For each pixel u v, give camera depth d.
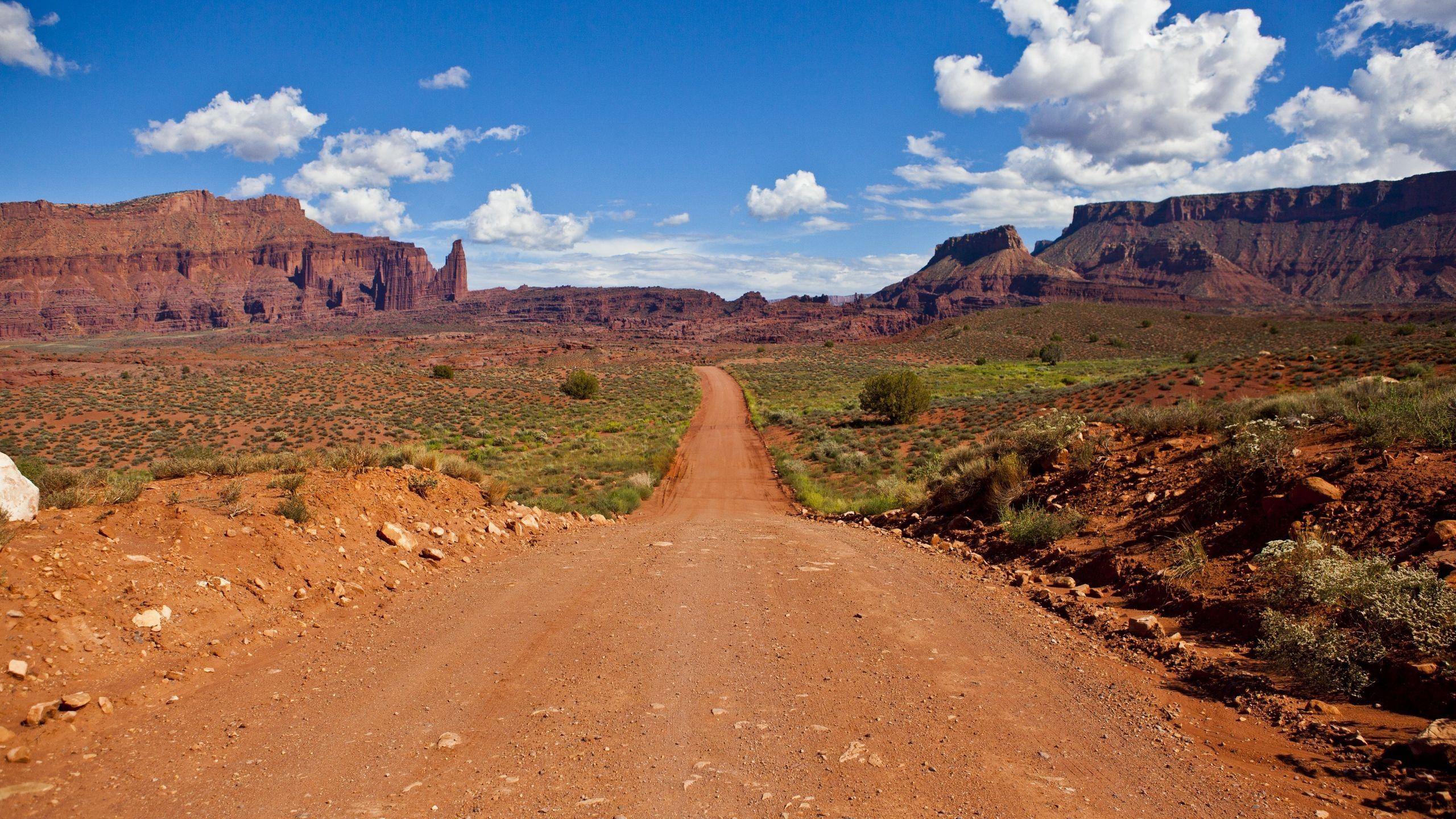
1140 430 13.13
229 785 4.21
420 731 4.95
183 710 5.18
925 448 37.72
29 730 4.60
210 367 93.19
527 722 5.09
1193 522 8.52
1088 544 9.38
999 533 11.38
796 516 20.66
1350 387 11.50
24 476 7.69
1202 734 4.76
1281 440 8.70
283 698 5.46
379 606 7.94
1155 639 6.39
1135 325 141.12
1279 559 6.38
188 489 10.07
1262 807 3.83
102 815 3.86
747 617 7.59
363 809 3.97
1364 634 5.20
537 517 14.38
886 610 7.80
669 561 10.53
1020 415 47.62
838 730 4.93
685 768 4.43
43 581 6.02
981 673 5.96
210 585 7.05
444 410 67.88
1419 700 4.57
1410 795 3.74
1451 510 6.21
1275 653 5.50
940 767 4.39
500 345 176.25
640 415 67.56
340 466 12.45
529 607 7.96
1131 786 4.14
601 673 6.01
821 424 54.00
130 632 5.94
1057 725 4.97
